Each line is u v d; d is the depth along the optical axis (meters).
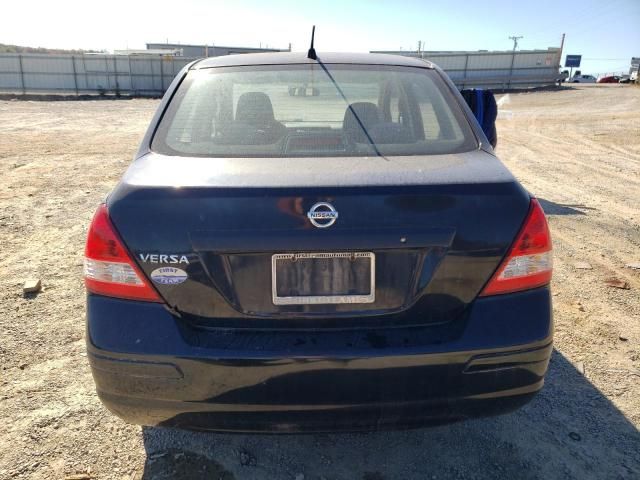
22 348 3.25
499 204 1.91
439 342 1.87
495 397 1.96
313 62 2.76
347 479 2.25
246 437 2.50
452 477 2.26
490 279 1.92
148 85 36.94
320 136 2.31
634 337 3.42
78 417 2.62
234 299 1.87
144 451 2.40
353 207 1.82
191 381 1.85
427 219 1.85
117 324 1.88
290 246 1.81
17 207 6.61
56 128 16.28
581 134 15.19
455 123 2.44
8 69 35.09
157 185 1.89
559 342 3.35
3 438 2.46
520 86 40.47
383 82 2.64
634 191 7.90
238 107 2.44
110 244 1.88
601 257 4.92
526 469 2.30
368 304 1.89
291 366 1.83
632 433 2.52
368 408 1.88
